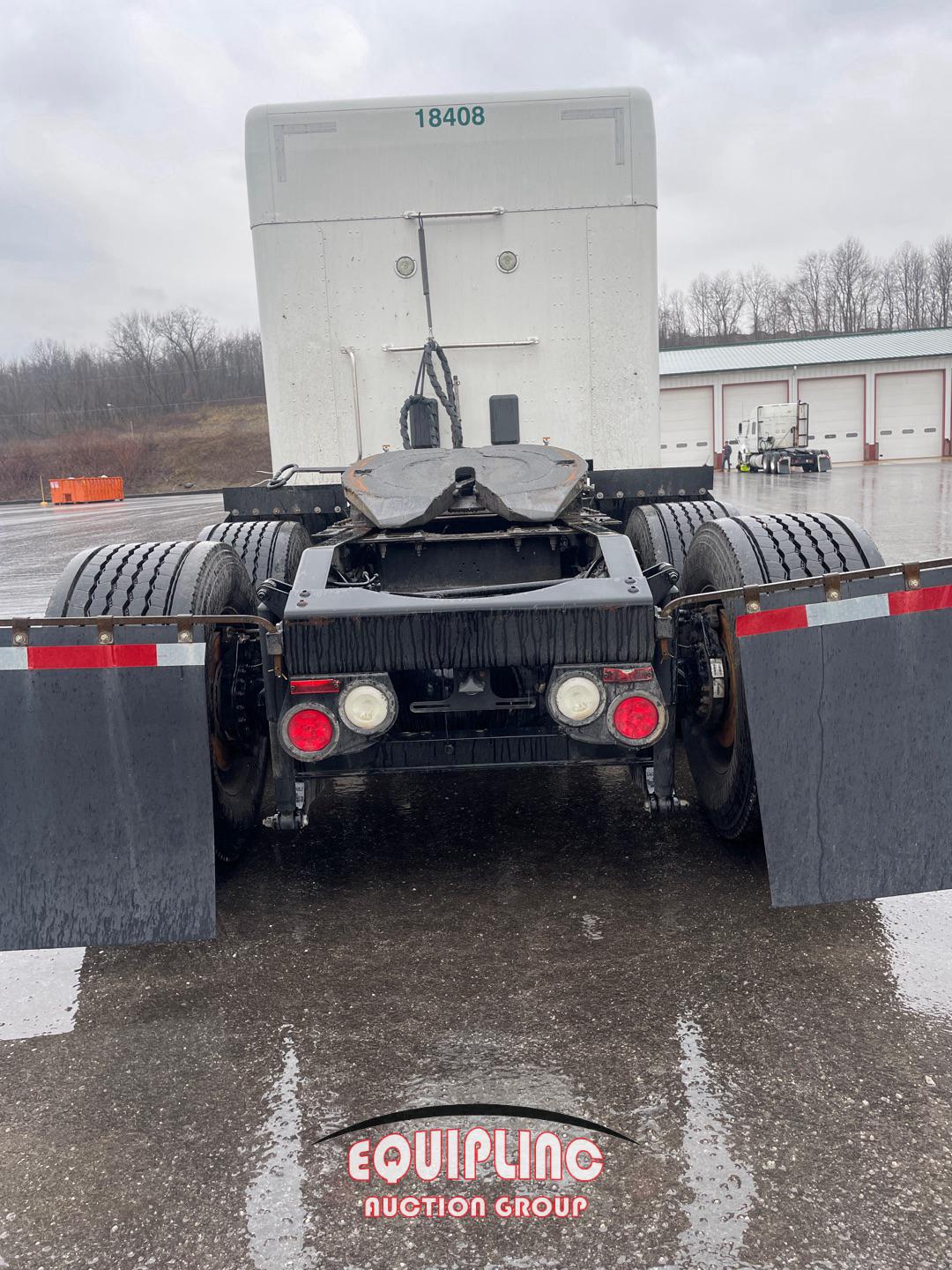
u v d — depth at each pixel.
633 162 5.42
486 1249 1.83
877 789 2.76
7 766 2.75
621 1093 2.26
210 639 3.21
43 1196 2.01
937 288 89.94
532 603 2.94
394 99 5.34
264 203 5.41
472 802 4.20
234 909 3.26
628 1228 1.87
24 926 2.76
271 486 5.38
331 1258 1.83
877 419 45.03
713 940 2.94
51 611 3.17
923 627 2.71
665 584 3.23
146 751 2.75
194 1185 2.03
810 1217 1.88
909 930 2.98
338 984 2.78
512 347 5.55
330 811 4.15
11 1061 2.47
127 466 70.94
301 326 5.52
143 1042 2.54
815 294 93.06
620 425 5.66
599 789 4.29
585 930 3.03
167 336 90.31
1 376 90.25
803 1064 2.34
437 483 3.90
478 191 5.41
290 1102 2.28
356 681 2.94
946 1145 2.05
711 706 3.37
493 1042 2.47
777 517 3.43
